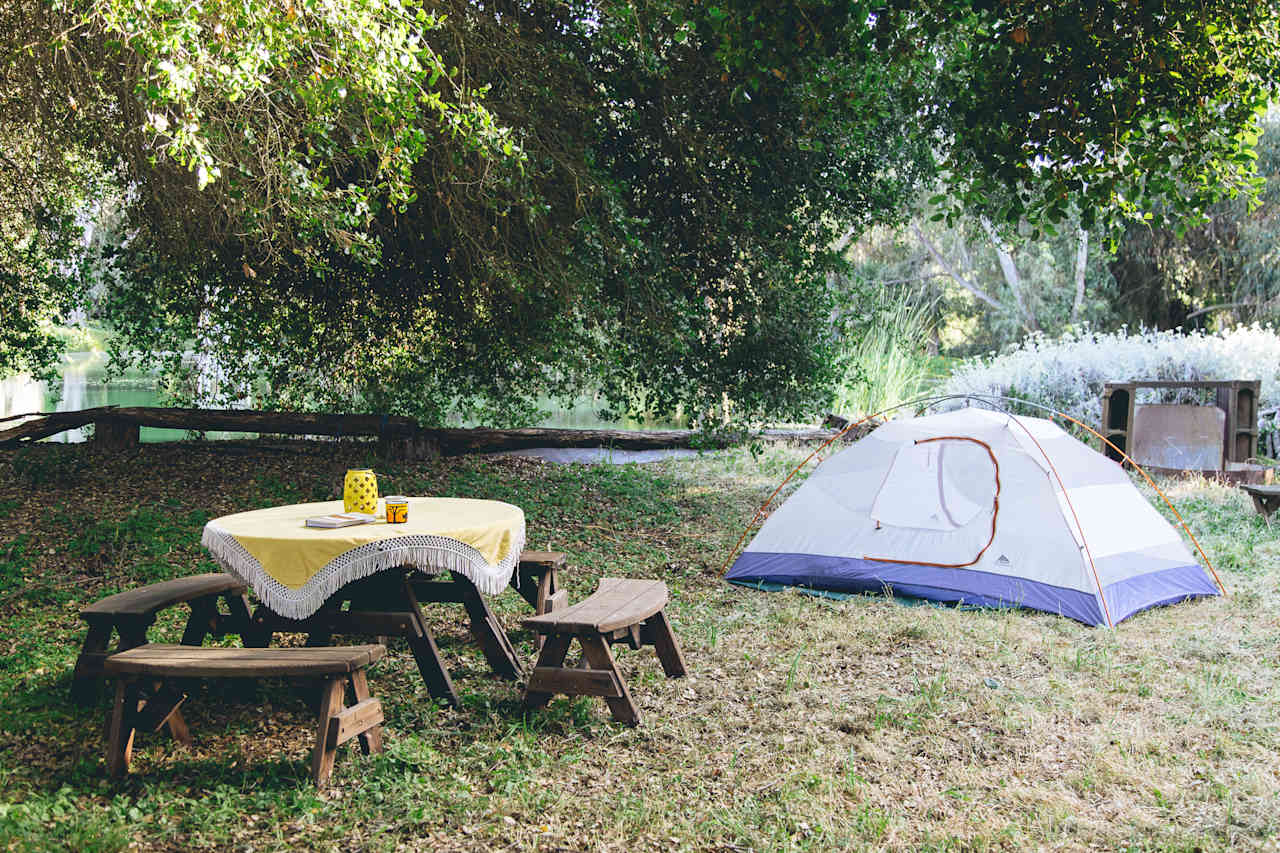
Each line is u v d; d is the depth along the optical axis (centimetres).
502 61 747
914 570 639
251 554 389
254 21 441
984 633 553
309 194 596
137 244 998
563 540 799
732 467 1216
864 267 2709
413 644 434
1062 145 624
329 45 484
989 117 633
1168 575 633
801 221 963
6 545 698
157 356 1159
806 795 351
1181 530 844
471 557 412
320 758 351
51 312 1080
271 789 350
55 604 591
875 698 453
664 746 397
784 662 506
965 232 2097
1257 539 804
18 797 337
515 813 337
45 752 379
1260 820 335
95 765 366
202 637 454
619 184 817
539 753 383
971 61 675
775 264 920
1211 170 643
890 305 1364
